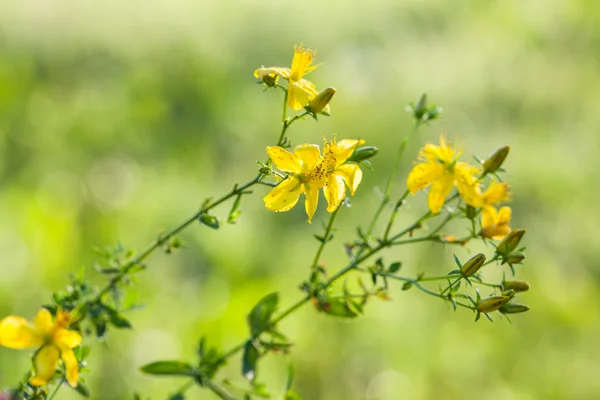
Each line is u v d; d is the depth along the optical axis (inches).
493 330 30.5
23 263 27.4
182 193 35.5
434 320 30.2
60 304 19.8
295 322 28.1
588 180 41.8
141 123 39.9
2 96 37.4
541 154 42.8
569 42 57.0
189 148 39.5
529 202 39.4
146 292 27.9
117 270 20.1
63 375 19.2
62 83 43.4
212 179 38.0
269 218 34.6
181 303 28.5
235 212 19.9
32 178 34.8
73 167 36.3
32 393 19.1
